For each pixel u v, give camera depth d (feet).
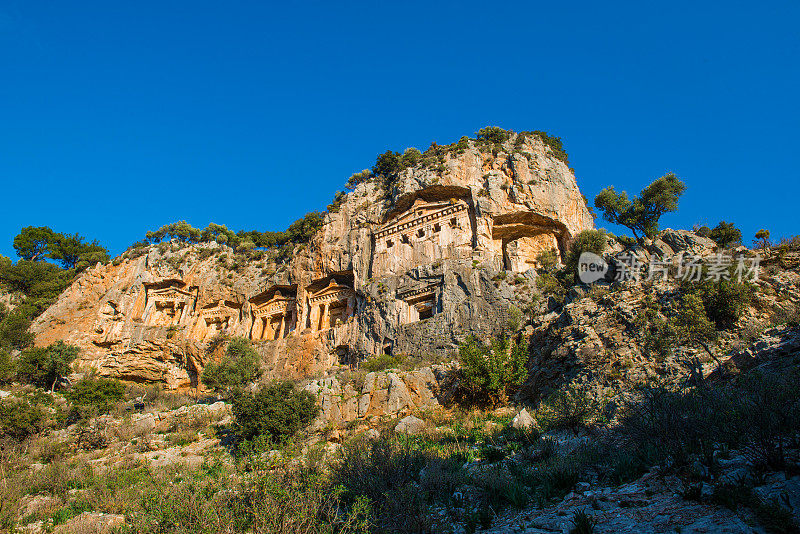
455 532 40.27
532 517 38.50
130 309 197.47
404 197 172.96
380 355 139.23
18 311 205.67
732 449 39.11
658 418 45.37
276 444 75.15
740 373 55.16
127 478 72.18
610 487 40.68
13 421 98.84
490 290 137.90
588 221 178.91
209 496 51.24
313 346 165.58
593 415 61.36
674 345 70.69
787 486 31.27
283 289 191.62
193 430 99.45
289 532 38.29
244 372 138.41
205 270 205.67
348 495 48.08
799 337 55.98
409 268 160.56
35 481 71.26
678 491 35.24
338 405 95.30
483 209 159.94
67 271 233.55
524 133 188.03
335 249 179.01
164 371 184.85
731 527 28.86
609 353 77.61
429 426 80.74
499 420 79.97
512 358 96.43
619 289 89.92
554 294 130.31
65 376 154.61
